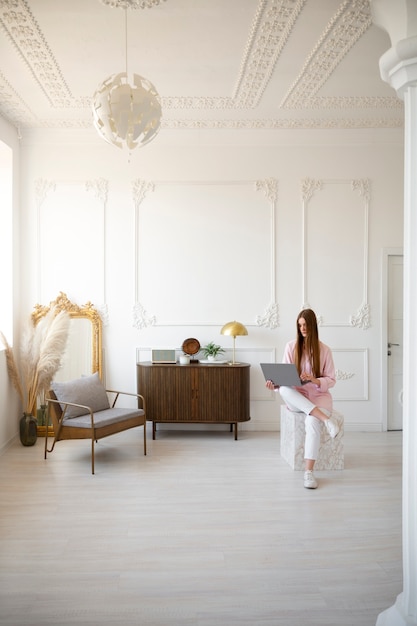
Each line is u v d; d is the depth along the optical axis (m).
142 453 5.70
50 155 6.52
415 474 2.53
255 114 5.99
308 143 6.59
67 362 6.50
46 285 6.55
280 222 6.62
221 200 6.60
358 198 6.64
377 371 6.70
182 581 3.08
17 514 4.04
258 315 6.64
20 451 5.77
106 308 6.59
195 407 6.19
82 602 2.86
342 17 3.87
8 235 6.23
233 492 4.52
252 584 3.05
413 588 2.51
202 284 6.63
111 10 3.73
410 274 2.55
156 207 6.60
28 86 5.11
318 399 5.03
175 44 4.26
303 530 3.77
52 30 4.01
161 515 4.03
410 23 2.46
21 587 3.01
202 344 6.64
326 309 6.67
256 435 6.45
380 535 3.69
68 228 6.55
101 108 3.26
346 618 2.72
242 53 4.43
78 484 4.71
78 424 5.10
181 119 6.15
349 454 5.68
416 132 2.53
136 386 6.61
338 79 5.01
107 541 3.59
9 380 6.05
